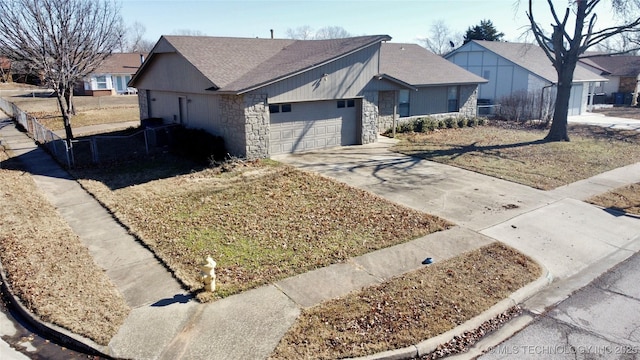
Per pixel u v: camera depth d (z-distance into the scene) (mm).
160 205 11797
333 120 19094
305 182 13852
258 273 8070
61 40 18984
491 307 7137
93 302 7148
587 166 16328
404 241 9570
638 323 6902
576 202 12359
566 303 7484
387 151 18688
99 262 8586
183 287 7648
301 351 6023
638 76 40438
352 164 16359
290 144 18016
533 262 8734
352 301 7156
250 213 11188
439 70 27031
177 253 8883
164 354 5984
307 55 19391
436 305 7105
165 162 16672
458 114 26922
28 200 12211
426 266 8430
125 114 32031
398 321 6660
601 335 6590
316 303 7129
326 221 10656
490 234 10062
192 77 18609
